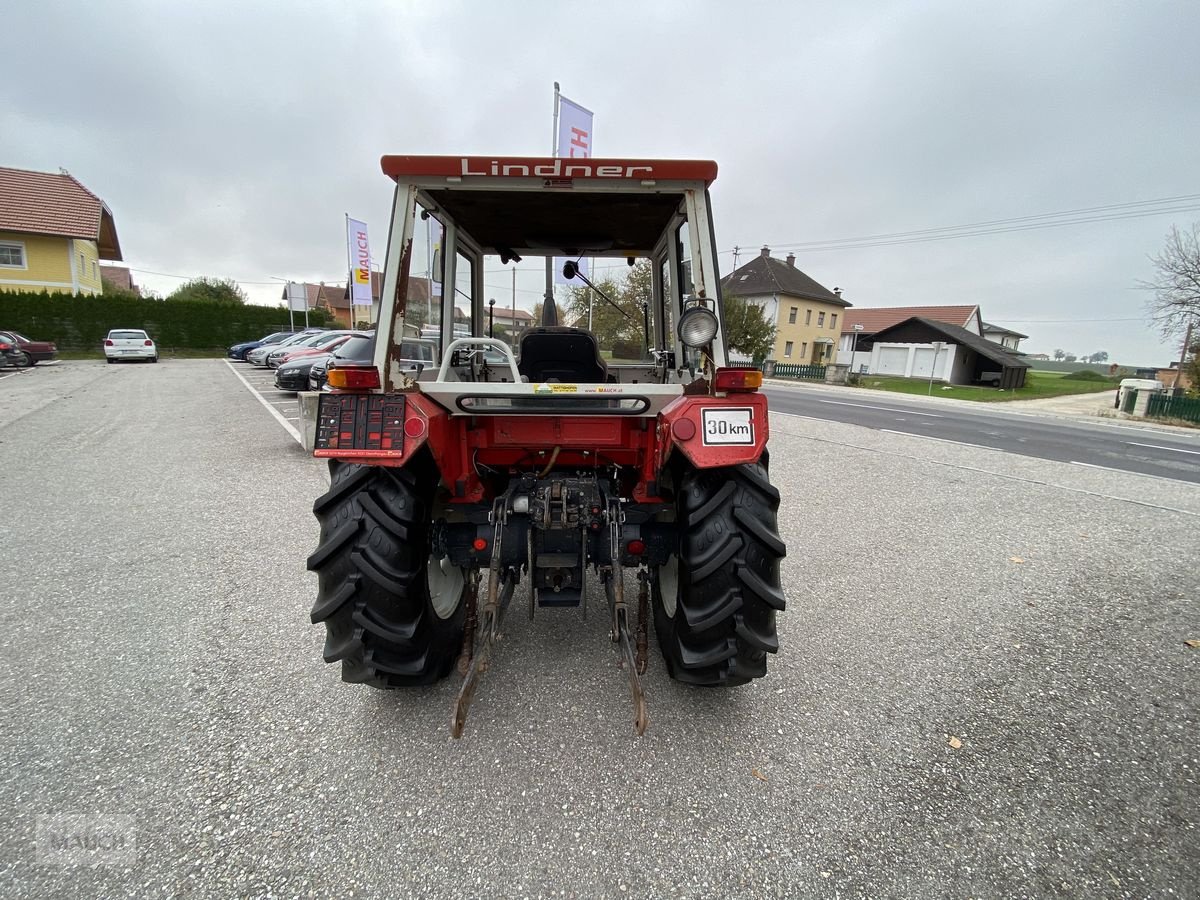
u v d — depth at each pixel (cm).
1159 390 1803
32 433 809
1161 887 167
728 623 216
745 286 4238
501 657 279
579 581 242
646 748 219
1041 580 389
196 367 2092
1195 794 203
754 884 165
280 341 2369
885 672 274
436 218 286
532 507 241
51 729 223
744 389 212
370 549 212
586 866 169
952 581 384
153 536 433
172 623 306
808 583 377
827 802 195
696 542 217
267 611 321
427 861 170
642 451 258
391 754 214
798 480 658
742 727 232
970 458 827
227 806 189
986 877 169
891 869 171
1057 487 663
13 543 417
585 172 220
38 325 2542
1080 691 263
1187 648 302
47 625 303
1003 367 3033
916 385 2969
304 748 216
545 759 212
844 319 5056
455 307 324
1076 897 163
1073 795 201
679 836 180
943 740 228
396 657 221
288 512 491
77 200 2677
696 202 227
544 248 367
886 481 663
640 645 253
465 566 260
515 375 238
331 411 204
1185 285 2216
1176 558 436
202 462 660
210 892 159
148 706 239
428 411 206
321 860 170
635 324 419
